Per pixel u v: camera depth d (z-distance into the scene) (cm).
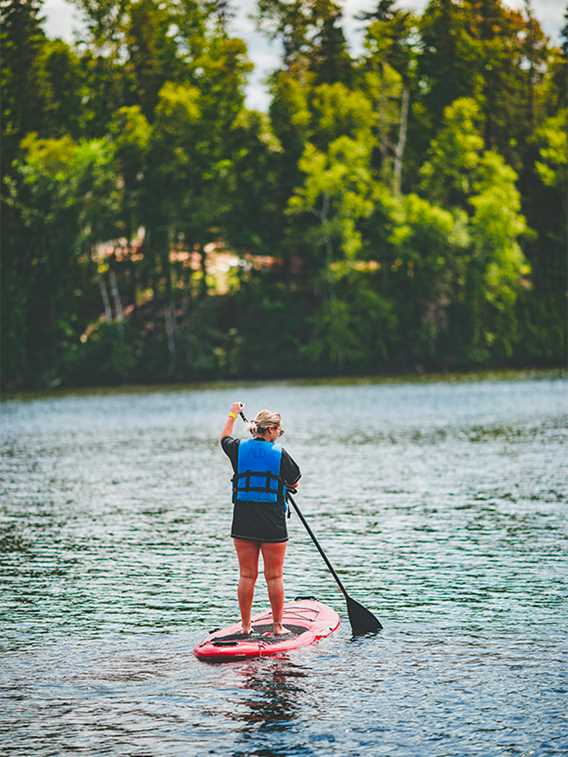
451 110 11119
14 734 1068
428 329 10638
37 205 10469
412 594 1602
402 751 998
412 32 12162
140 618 1514
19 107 11444
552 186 11506
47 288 10406
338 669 1243
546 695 1134
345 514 2356
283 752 1005
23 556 2005
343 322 10381
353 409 5959
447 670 1228
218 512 2481
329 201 10819
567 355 11144
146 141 10981
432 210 10556
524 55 13350
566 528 2106
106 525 2334
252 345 10806
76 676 1248
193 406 6875
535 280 11644
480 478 2883
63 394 9006
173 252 12044
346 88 11869
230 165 11238
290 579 1739
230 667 1265
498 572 1731
